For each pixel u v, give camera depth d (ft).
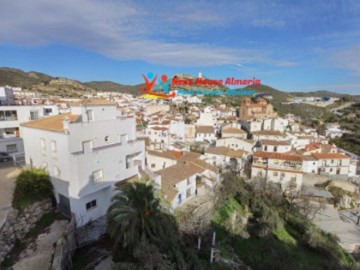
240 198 157.28
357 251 138.21
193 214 112.68
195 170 143.84
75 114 89.81
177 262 68.69
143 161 104.32
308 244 128.16
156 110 472.03
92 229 81.10
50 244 66.39
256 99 583.17
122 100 594.24
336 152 246.27
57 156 78.59
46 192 82.53
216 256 90.58
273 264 99.35
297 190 180.65
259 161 203.31
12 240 65.16
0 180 88.02
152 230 72.64
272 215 138.92
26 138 91.25
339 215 171.42
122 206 70.44
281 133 290.56
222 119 421.18
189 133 325.01
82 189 76.95
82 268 66.69
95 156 80.59
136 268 59.41
